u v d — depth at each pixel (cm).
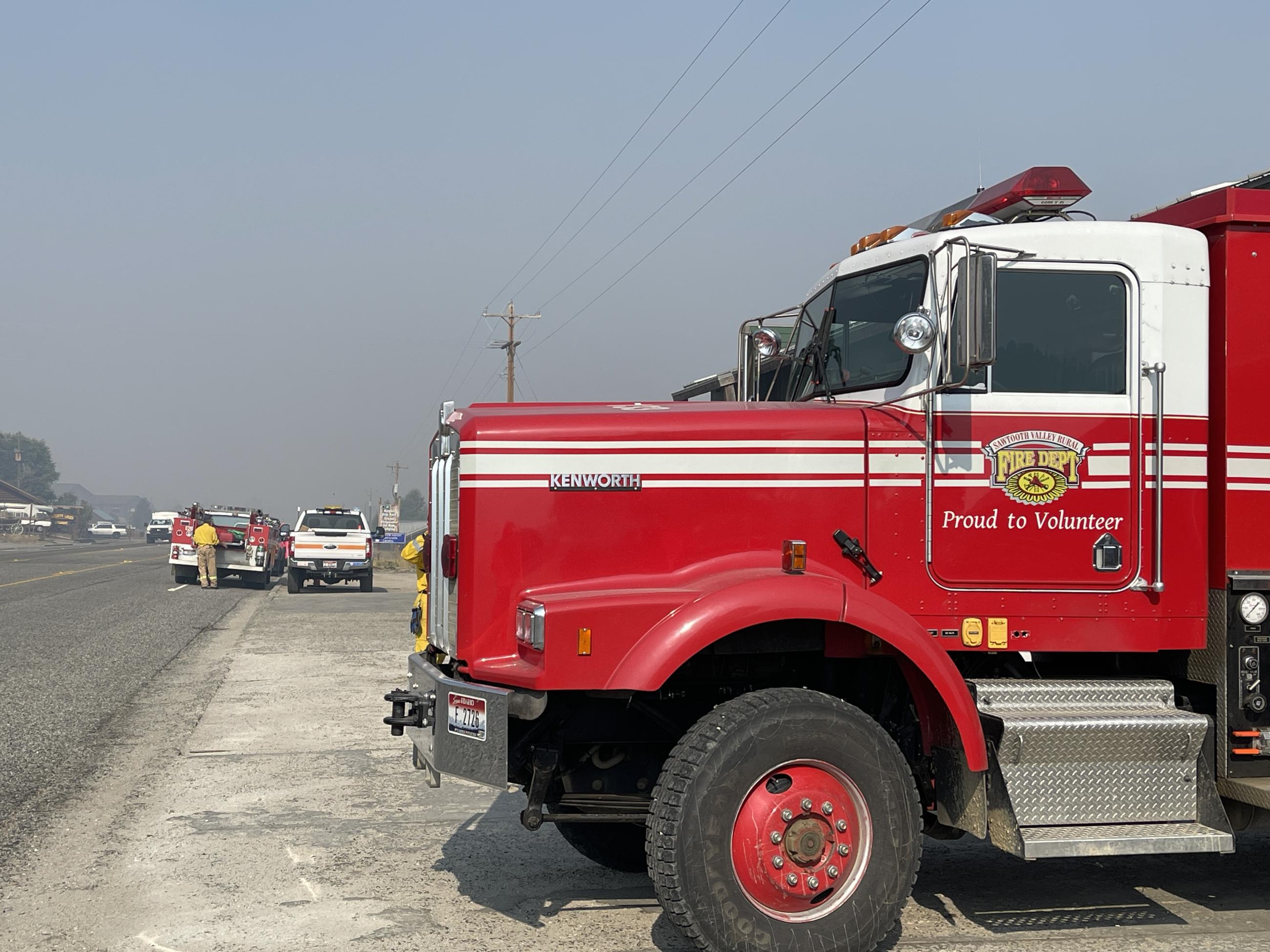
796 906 449
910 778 463
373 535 3161
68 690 1205
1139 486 505
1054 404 503
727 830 440
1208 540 518
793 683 530
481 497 498
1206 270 518
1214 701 527
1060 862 627
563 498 499
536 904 548
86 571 3925
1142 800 479
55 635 1758
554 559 498
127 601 2508
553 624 454
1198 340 514
